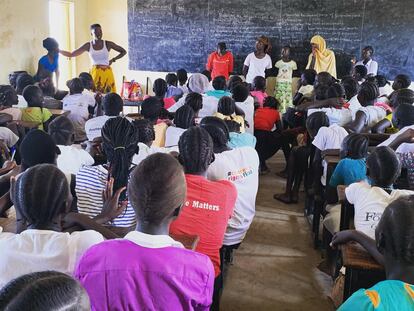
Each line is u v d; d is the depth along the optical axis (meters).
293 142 4.71
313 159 3.60
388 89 6.55
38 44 6.07
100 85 6.17
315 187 3.25
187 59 7.07
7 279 1.22
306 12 6.59
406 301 1.04
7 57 5.41
